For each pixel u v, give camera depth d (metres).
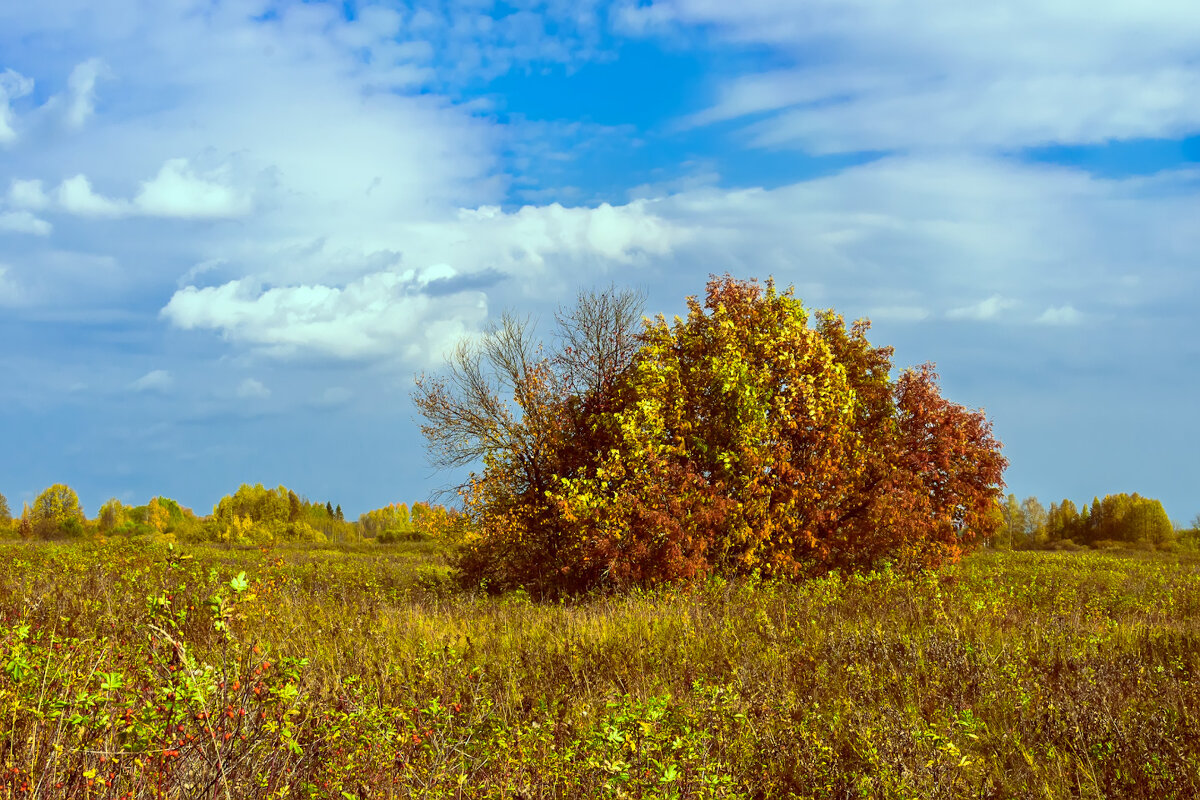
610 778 4.49
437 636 10.17
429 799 4.55
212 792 3.89
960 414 22.00
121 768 3.94
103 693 4.59
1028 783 5.70
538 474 19.92
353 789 4.58
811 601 13.05
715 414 19.02
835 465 18.89
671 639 10.20
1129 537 79.31
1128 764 5.93
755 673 8.14
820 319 22.09
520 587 17.77
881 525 18.98
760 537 17.64
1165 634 10.85
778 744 6.09
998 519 23.02
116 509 86.12
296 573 19.30
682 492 17.50
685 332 20.27
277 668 4.63
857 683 7.89
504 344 20.17
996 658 8.95
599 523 17.39
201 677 4.07
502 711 6.79
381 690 6.84
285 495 90.38
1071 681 8.22
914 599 12.84
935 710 7.26
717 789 4.70
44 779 3.90
